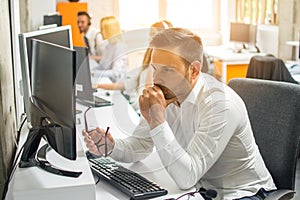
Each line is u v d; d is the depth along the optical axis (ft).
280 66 12.67
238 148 5.45
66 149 4.55
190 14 21.93
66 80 4.39
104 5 20.01
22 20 11.21
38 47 5.24
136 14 20.84
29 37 5.91
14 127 6.68
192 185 5.06
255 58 13.09
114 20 12.76
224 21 21.89
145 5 20.90
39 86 5.22
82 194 4.48
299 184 10.66
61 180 4.57
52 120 4.73
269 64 12.71
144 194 4.83
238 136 5.39
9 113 6.11
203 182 5.68
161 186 5.15
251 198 5.41
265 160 5.94
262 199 5.43
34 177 4.63
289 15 17.13
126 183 5.09
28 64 5.71
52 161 5.11
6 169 5.45
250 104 6.19
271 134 5.89
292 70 14.76
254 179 5.60
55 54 4.67
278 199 5.20
